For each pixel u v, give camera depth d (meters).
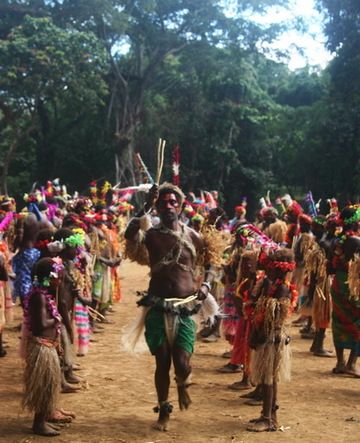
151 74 37.84
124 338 5.50
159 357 5.17
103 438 4.91
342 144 33.56
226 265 7.30
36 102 31.80
